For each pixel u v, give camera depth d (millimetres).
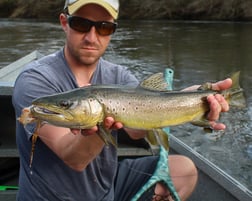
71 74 881
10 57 5430
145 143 1331
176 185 1028
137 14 11133
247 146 2512
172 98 789
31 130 805
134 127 763
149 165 1037
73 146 755
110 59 5359
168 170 992
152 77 790
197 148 2523
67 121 691
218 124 826
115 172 950
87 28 867
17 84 858
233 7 10523
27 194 876
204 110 827
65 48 900
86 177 881
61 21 922
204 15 10797
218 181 1179
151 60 5340
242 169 2262
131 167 1047
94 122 712
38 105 688
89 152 758
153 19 11078
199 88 832
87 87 724
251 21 10414
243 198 1089
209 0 10695
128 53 5812
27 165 872
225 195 1137
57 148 784
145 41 7020
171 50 6141
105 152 901
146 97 761
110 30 886
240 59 5445
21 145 866
